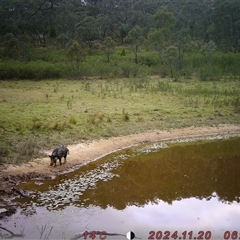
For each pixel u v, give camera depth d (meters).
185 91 26.05
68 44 53.03
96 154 13.46
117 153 13.95
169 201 9.53
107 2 89.75
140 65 41.69
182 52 42.00
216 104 22.09
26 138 13.86
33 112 18.48
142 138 15.77
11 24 61.78
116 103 21.81
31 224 7.90
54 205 8.93
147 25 66.56
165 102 22.53
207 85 30.95
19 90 26.81
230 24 57.59
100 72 36.28
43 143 13.57
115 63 40.69
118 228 7.88
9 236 7.33
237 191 10.44
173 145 15.39
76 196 9.58
